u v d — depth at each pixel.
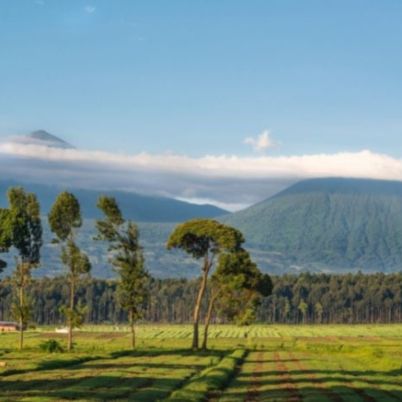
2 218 120.88
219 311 131.88
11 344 142.50
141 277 122.56
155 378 69.44
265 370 85.62
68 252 121.75
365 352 128.75
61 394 55.19
